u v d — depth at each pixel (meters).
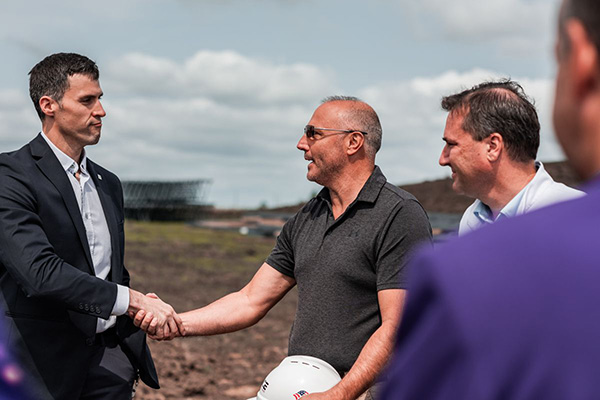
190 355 9.64
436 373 0.78
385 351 3.19
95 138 3.81
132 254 20.62
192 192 37.16
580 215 0.79
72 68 3.72
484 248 0.80
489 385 0.75
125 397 3.95
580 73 0.82
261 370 9.24
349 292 3.43
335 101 3.58
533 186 3.07
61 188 3.69
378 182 3.48
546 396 0.73
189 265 19.52
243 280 17.72
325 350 3.44
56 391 3.65
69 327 3.69
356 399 3.19
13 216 3.53
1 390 3.54
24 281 3.50
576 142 0.86
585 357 0.72
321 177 3.54
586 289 0.74
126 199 35.81
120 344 3.97
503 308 0.76
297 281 3.63
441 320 0.78
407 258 3.33
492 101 3.08
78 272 3.59
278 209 37.94
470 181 3.20
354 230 3.44
